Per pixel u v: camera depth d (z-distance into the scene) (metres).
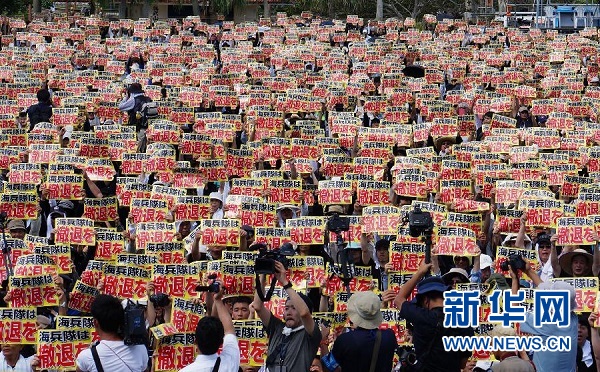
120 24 54.34
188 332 14.86
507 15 64.88
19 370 14.67
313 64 43.66
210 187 25.11
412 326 12.91
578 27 62.94
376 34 55.84
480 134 31.67
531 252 18.00
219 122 29.61
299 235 18.45
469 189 22.52
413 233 13.14
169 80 38.31
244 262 16.09
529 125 33.62
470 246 17.70
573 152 26.62
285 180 22.38
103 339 12.02
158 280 16.36
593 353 14.73
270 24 58.22
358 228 19.17
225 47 48.31
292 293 12.51
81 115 32.78
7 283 16.89
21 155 25.75
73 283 17.77
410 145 28.05
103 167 24.09
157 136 27.84
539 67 43.84
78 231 19.00
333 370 12.39
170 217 21.14
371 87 37.59
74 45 49.09
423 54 46.25
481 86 40.00
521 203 20.23
